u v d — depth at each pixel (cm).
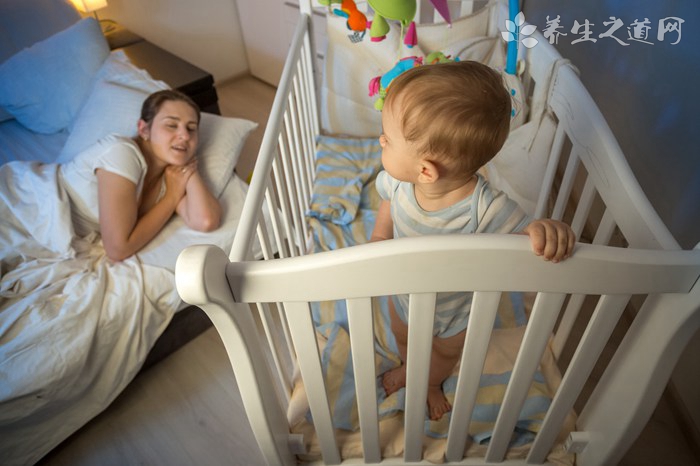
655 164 120
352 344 62
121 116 165
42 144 188
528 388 69
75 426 127
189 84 201
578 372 68
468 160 60
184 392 141
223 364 148
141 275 131
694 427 117
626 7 124
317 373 67
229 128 171
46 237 133
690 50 102
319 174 147
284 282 54
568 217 175
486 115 57
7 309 119
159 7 262
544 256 50
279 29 266
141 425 134
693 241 108
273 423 75
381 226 92
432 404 90
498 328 100
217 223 146
